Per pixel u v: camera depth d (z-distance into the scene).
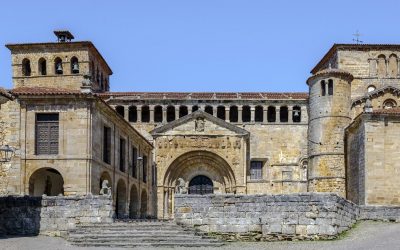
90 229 35.25
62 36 76.19
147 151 69.75
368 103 54.16
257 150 74.75
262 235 35.50
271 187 72.56
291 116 75.19
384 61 74.19
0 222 37.53
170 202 71.50
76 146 45.25
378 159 53.50
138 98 75.62
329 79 68.06
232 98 76.00
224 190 71.75
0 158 44.81
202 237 34.22
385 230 37.41
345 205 38.38
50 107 45.81
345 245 32.56
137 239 33.09
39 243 33.38
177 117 75.75
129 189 59.28
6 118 45.75
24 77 74.25
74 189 44.78
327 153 67.06
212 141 71.25
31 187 45.38
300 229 35.47
